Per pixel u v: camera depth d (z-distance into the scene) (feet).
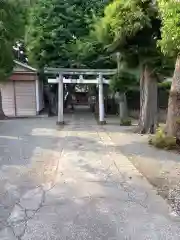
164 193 16.85
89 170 21.75
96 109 67.72
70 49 58.54
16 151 28.17
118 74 45.60
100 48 53.52
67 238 11.93
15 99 64.08
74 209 14.67
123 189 17.61
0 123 49.85
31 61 62.18
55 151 28.22
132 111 67.15
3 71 45.11
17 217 13.78
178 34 18.20
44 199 15.98
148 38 34.06
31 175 20.45
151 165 22.93
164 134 30.60
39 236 12.09
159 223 13.21
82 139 34.86
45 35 59.77
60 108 49.70
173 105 30.01
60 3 61.82
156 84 40.37
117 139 34.88
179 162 23.72
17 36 40.70
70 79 52.08
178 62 29.76
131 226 12.94
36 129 43.11
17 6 38.58
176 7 17.98
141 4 31.14
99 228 12.76
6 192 17.03
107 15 33.53
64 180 19.33
